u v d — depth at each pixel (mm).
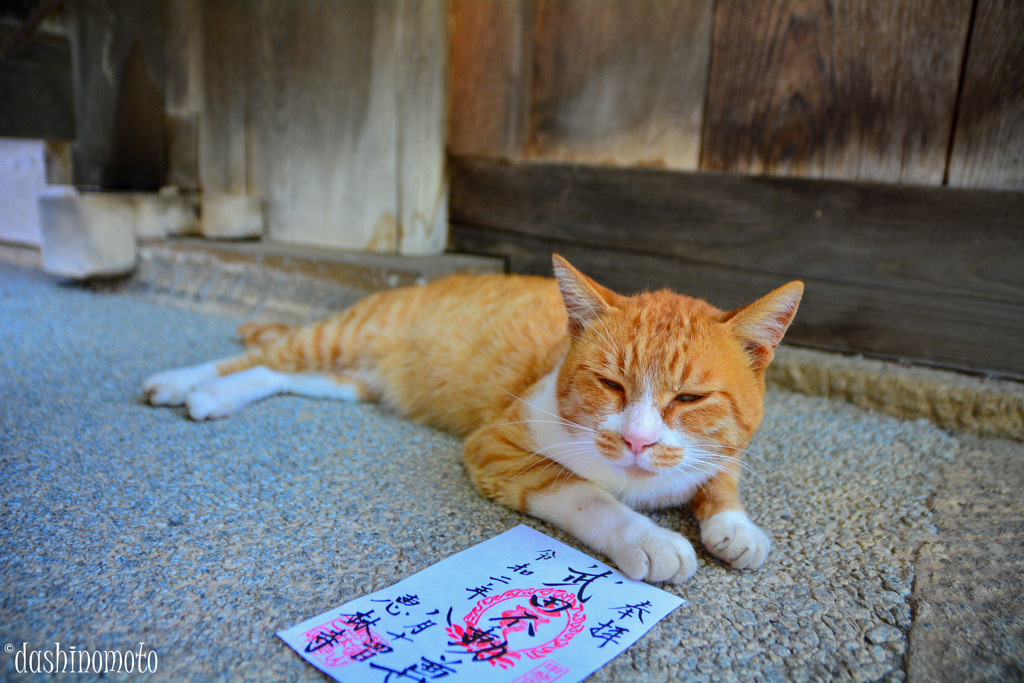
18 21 1001
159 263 1066
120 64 1103
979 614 430
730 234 801
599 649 392
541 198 903
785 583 456
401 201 952
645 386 474
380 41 917
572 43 854
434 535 486
